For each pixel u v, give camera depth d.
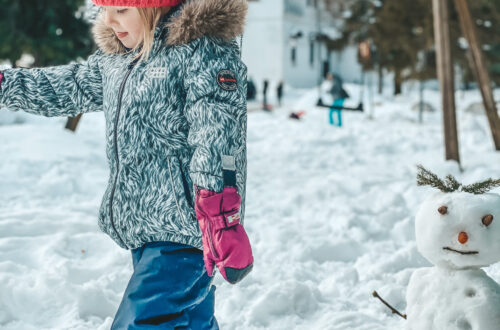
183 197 2.00
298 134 13.58
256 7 42.81
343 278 3.80
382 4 23.80
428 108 23.16
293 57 44.03
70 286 3.26
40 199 5.92
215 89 1.93
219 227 1.82
